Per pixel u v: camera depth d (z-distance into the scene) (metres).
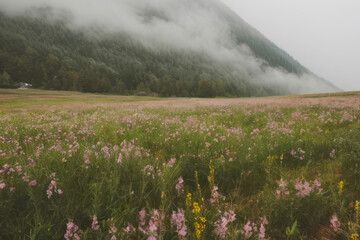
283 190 1.86
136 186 2.07
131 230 1.45
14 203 1.67
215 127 5.40
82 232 1.39
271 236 1.54
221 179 2.45
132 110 12.09
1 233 1.40
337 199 1.80
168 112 11.04
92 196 1.85
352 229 1.40
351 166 2.58
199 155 3.02
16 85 143.50
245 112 9.71
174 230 1.50
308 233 1.58
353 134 3.30
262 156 3.10
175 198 2.04
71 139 4.23
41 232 1.39
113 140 4.39
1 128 5.48
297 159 3.03
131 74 193.00
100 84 141.75
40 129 5.47
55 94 81.69
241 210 1.83
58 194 1.79
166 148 3.82
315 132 4.41
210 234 1.43
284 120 6.69
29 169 2.23
